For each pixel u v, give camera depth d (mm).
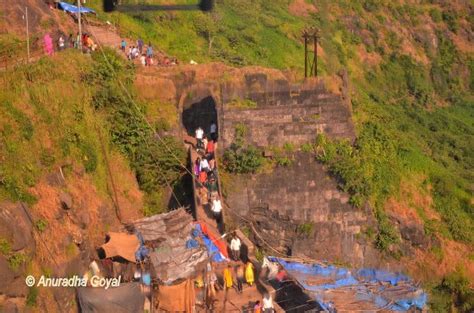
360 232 35344
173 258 27766
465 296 35781
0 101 26969
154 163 34125
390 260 35406
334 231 35031
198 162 34219
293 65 62938
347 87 36688
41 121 28703
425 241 36469
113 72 34719
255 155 34781
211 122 37250
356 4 81125
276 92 35750
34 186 25891
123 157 33812
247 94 35781
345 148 35781
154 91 35781
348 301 32344
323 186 35188
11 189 24141
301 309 29047
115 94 33875
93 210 29328
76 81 33062
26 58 33062
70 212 27219
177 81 36125
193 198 33594
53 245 24953
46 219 25328
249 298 28562
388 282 34812
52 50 35406
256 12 70438
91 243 27906
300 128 35688
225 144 35250
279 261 33281
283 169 35000
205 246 29188
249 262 30281
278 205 34750
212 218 33062
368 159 36438
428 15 85312
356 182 35188
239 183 34656
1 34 36875
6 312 21266
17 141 26312
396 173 37406
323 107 36000
